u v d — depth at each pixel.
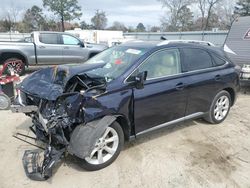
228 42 9.73
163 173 3.88
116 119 4.03
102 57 5.06
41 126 4.06
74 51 11.67
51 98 3.74
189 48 5.02
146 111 4.25
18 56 10.76
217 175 3.87
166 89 4.44
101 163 3.87
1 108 6.18
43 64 11.23
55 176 3.72
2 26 49.00
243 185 3.68
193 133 5.25
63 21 49.75
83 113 3.59
